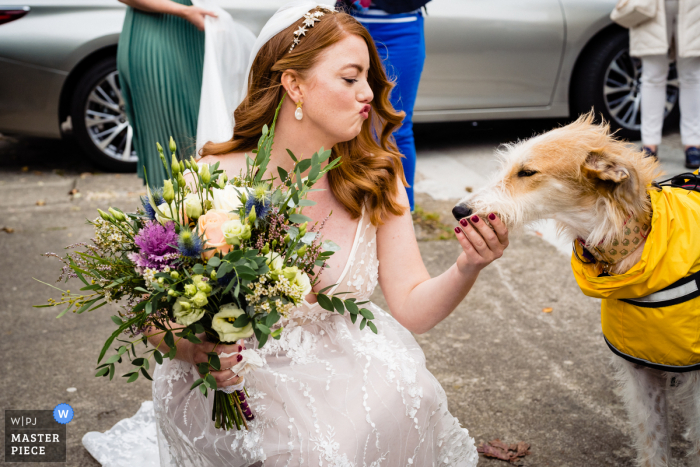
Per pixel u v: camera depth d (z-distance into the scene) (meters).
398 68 3.61
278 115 1.89
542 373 2.94
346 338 1.88
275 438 1.70
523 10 5.52
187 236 1.42
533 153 2.02
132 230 1.57
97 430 2.67
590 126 2.05
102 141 5.72
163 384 1.90
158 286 1.41
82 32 5.30
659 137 5.40
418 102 5.59
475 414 2.69
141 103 3.70
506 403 2.75
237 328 1.50
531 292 3.66
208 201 1.56
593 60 5.75
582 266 2.05
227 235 1.44
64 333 3.38
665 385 2.23
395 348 1.92
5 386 2.95
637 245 1.91
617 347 2.10
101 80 5.53
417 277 2.00
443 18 5.37
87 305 1.54
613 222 1.91
